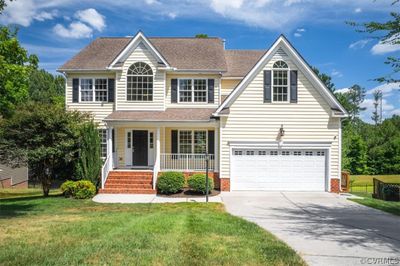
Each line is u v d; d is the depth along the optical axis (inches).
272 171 795.4
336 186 786.8
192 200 692.7
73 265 257.4
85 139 777.6
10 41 729.0
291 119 791.1
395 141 1813.5
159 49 1015.0
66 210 578.9
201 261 273.1
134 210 572.1
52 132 758.5
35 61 852.6
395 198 789.2
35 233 358.3
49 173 807.7
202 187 747.4
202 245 319.0
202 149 926.4
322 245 347.9
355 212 565.6
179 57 973.8
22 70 653.3
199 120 828.0
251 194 756.6
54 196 765.9
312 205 633.6
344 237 385.1
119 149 942.4
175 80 927.7
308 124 790.5
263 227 437.4
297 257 295.3
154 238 338.3
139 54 908.6
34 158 740.0
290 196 732.7
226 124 791.1
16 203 666.2
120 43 1068.5
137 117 848.9
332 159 789.9
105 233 359.9
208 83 928.3
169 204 638.5
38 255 278.7
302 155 795.4
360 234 401.7
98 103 930.1
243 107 791.1
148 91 911.0
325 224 461.7
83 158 775.7
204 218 467.5
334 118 789.9
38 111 754.8
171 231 374.0
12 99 771.4
